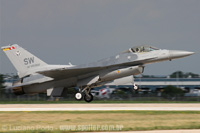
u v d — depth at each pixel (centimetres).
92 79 9256
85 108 7756
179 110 7044
